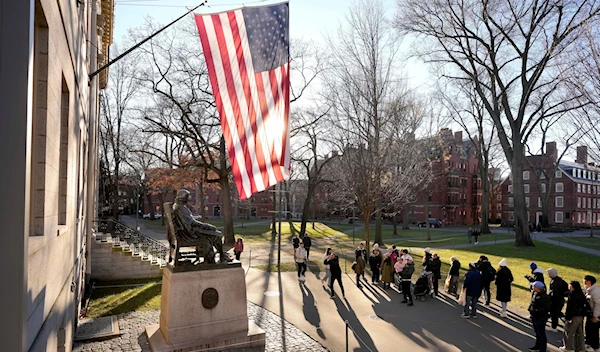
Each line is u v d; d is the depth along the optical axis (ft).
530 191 245.24
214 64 29.58
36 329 13.23
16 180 9.00
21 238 9.03
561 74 61.93
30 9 9.34
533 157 209.97
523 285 55.36
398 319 39.37
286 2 32.01
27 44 9.27
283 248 98.68
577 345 30.60
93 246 58.03
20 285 9.00
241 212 284.41
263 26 31.09
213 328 31.37
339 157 99.14
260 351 30.89
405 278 44.98
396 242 116.78
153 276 60.23
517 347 32.09
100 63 69.31
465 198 245.24
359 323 37.99
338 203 188.14
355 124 73.15
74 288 29.01
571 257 83.35
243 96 30.17
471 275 39.78
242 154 29.81
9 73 9.02
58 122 18.45
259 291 50.70
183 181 127.24
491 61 104.63
